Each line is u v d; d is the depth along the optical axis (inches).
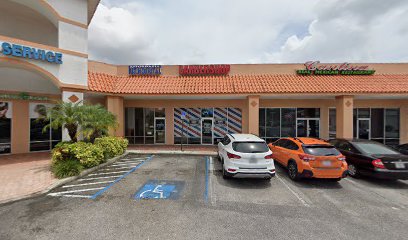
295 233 163.2
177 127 626.8
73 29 407.8
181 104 617.3
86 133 345.4
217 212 197.2
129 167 358.9
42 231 161.5
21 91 464.8
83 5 422.9
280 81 563.8
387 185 280.8
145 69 618.2
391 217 192.4
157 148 557.9
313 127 606.5
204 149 543.2
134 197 229.3
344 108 504.7
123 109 568.7
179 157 447.2
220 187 266.1
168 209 201.5
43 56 367.2
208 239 153.6
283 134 612.4
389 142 598.5
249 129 521.3
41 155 448.1
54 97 508.7
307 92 502.6
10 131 459.2
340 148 344.2
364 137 601.9
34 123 487.5
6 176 291.0
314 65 600.4
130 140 629.6
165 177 303.1
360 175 306.2
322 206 214.5
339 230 168.4
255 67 615.2
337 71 586.2
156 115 629.9
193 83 572.7
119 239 152.4
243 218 186.2
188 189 256.7
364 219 187.8
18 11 450.6
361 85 526.0
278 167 370.6
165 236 156.6
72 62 405.1
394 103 590.9
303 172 276.7
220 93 517.0
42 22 492.4
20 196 223.8
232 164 274.4
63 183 268.8
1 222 173.9
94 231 162.1
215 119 623.2
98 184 270.2
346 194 248.5
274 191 255.8
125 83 567.8
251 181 291.6
